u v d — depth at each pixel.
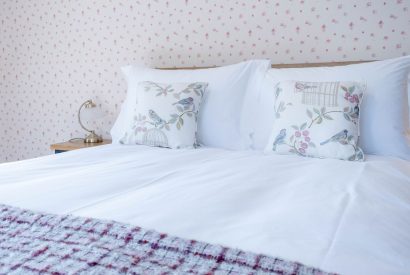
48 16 2.58
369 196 0.82
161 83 1.78
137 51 2.35
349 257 0.52
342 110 1.38
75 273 0.46
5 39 2.75
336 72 1.58
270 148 1.49
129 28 2.36
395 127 1.42
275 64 1.99
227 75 1.78
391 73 1.49
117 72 2.42
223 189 0.89
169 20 2.25
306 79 1.60
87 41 2.48
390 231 0.62
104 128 2.51
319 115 1.40
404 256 0.54
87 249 0.54
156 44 2.30
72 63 2.55
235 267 0.49
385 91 1.46
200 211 0.72
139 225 0.64
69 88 2.58
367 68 1.54
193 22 2.19
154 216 0.69
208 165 1.21
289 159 1.32
